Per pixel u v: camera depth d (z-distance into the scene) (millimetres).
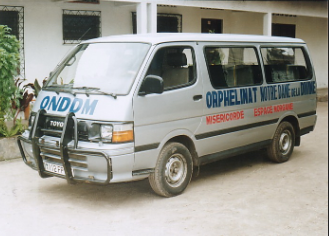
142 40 5664
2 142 7445
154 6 10219
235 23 14969
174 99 5590
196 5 11148
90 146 5090
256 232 4730
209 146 6133
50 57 10891
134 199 5730
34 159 5566
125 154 5090
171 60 5660
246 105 6590
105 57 5746
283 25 16812
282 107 7277
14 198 5727
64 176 5273
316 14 14672
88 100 5285
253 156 7988
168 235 4652
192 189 6133
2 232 4719
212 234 4676
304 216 5176
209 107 6039
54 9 10828
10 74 7582
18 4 10273
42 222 4988
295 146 8461
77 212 5285
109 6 11703
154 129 5379
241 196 5848
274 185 6320
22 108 9523
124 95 5180
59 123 5359
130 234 4680
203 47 6082
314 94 7977
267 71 7020
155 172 5531
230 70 6422
